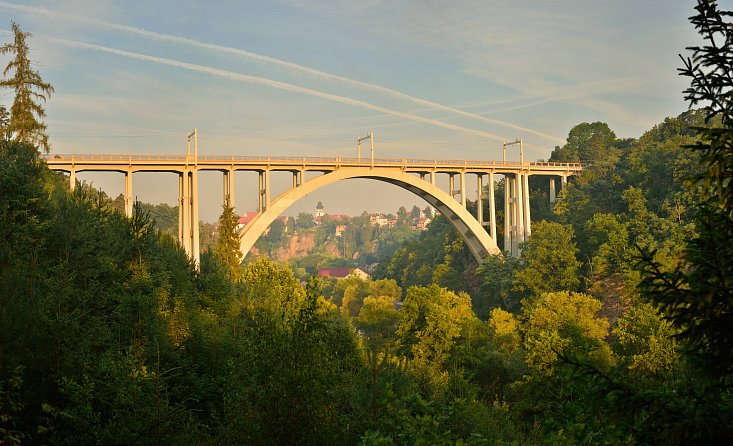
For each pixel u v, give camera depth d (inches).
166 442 525.7
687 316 280.8
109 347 655.8
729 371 277.9
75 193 1037.8
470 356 1836.9
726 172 278.8
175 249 1282.0
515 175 2901.1
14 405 480.7
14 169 906.1
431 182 2662.4
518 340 2176.4
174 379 746.8
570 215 2994.6
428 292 2121.1
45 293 647.1
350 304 4608.8
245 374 511.5
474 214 3511.3
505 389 1745.8
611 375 305.6
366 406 502.3
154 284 879.1
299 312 517.0
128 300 740.0
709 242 270.1
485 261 2795.3
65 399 545.6
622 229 2544.3
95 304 720.3
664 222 2486.5
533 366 1557.6
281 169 2309.3
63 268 687.7
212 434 676.7
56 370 547.2
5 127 1593.3
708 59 284.5
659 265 290.0
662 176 2844.5
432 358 1887.3
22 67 1584.6
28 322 542.9
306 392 475.2
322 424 473.4
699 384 291.7
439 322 1884.8
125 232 1016.2
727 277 260.4
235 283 1275.8
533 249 2662.4
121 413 528.4
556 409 1284.4
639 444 284.0
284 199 2325.3
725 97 286.8
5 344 518.9
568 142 3604.8
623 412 286.2
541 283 2561.5
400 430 435.2
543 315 1945.1
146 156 2041.1
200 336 876.6
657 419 280.5
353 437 475.2
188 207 2126.0
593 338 1721.2
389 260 5733.3
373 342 589.3
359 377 541.3
